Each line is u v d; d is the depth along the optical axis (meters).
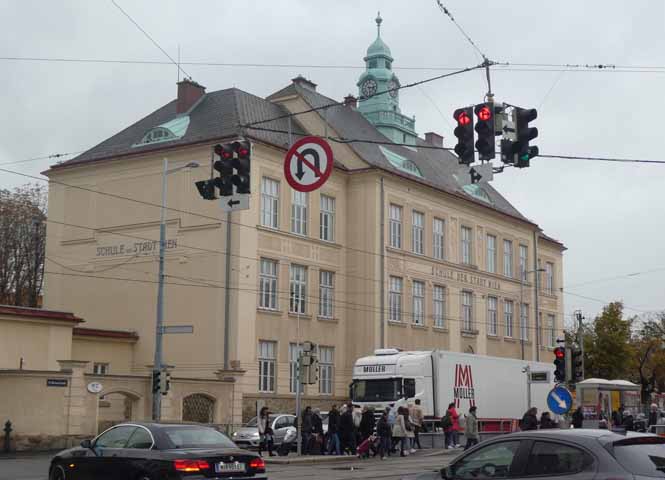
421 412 36.06
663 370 81.19
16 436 32.34
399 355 38.34
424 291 55.66
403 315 53.28
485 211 63.34
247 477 15.61
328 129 53.41
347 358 50.97
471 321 60.69
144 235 47.59
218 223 45.19
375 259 51.19
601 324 70.44
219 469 15.23
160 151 47.31
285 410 45.94
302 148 24.02
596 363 70.00
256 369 44.72
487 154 18.75
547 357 70.44
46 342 37.84
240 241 44.53
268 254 46.25
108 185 49.31
